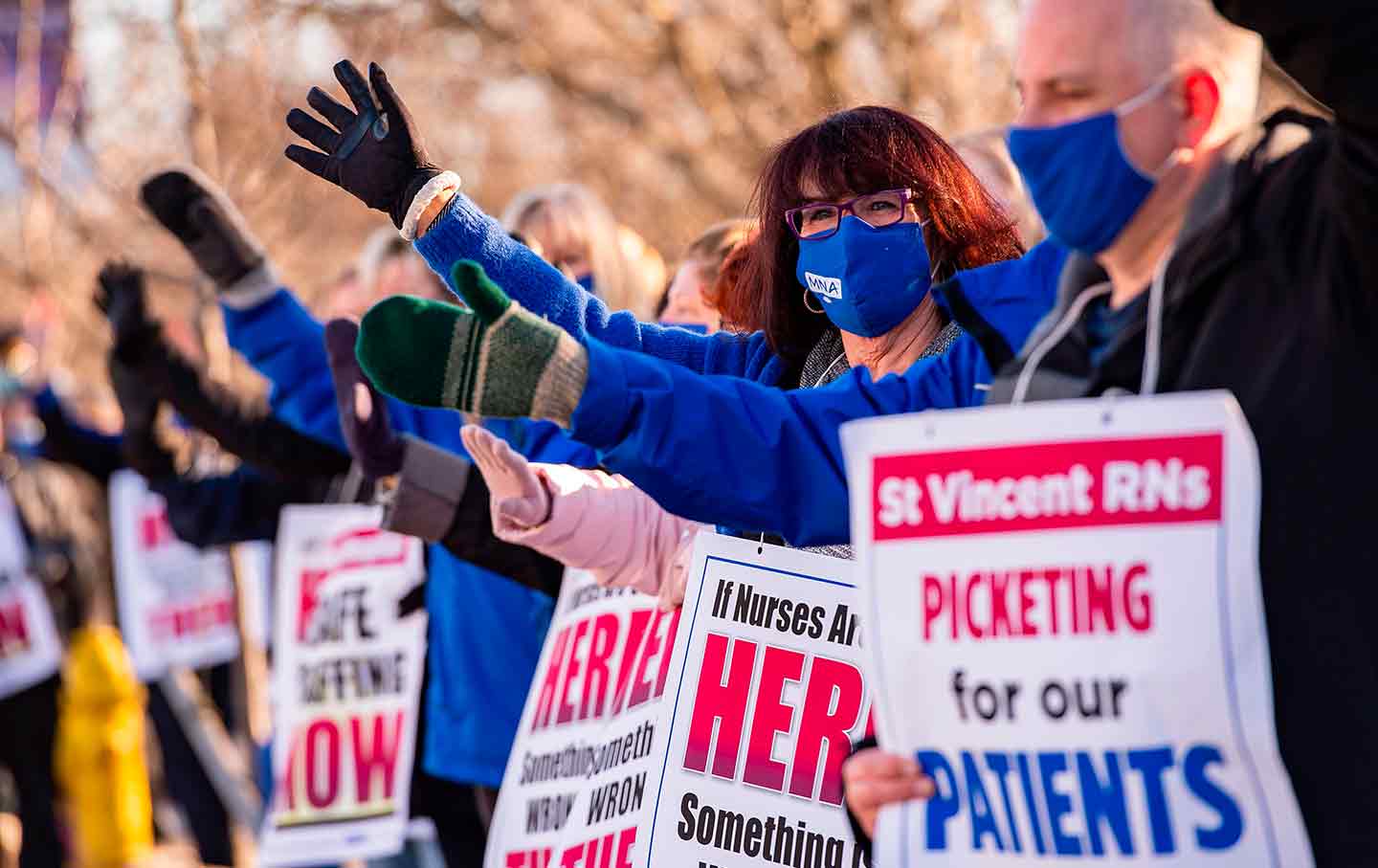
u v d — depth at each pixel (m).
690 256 6.86
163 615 13.07
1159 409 3.30
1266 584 3.30
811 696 4.64
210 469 10.92
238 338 8.03
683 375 3.93
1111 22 3.40
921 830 3.48
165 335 9.15
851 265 4.51
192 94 11.89
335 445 8.37
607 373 3.80
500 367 3.70
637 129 21.09
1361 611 3.24
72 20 14.11
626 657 5.39
